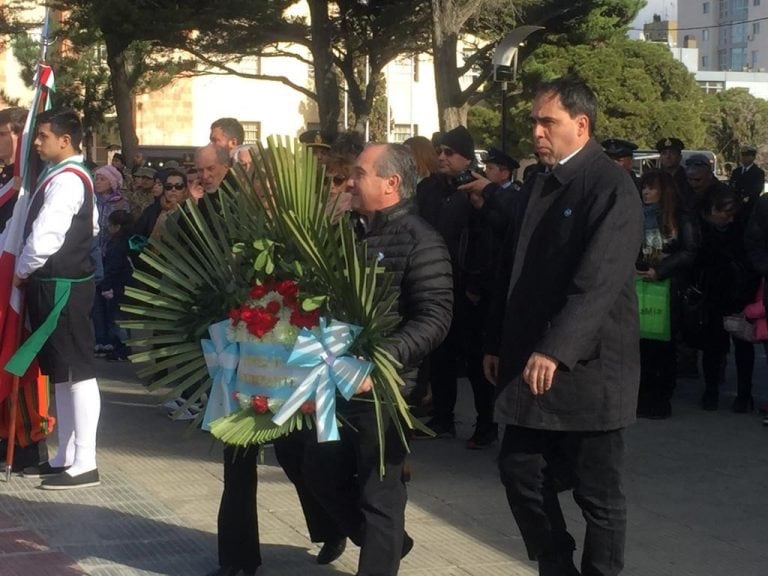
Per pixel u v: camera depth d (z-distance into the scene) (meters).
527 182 4.72
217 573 5.04
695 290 8.88
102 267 10.91
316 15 22.83
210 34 22.69
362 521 4.80
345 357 4.41
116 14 20.38
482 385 7.59
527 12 23.52
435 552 5.50
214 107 38.09
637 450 7.73
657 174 8.59
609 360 4.32
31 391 6.80
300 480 5.15
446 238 7.46
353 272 4.27
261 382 4.50
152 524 5.86
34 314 6.41
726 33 133.12
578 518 6.09
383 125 38.22
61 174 6.38
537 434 4.45
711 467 7.29
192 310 4.74
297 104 39.16
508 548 5.58
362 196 4.68
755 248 8.55
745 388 9.02
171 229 4.86
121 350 11.53
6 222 7.11
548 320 4.35
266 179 4.51
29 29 26.23
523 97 32.53
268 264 4.48
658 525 6.06
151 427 8.20
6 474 6.67
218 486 6.59
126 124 24.23
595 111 4.42
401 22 23.70
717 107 59.03
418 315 4.58
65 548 5.45
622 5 25.12
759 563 5.48
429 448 7.70
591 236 4.25
